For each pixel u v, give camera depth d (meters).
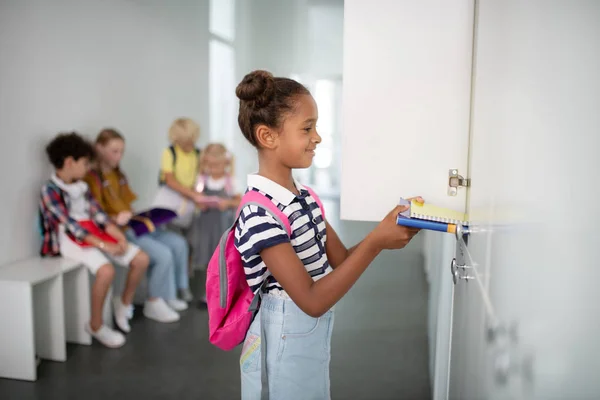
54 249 2.97
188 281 4.18
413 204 1.26
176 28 4.75
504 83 0.82
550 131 0.54
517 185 0.68
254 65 6.56
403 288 3.99
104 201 3.37
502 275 0.76
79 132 3.45
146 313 3.46
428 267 3.82
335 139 8.32
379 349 2.90
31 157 3.01
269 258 1.09
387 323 3.29
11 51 2.84
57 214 2.93
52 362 2.78
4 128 2.80
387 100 1.51
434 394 2.18
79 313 3.03
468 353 1.12
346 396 2.36
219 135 5.74
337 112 8.09
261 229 1.09
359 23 1.50
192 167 3.85
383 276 4.30
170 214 3.51
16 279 2.54
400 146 1.52
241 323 1.23
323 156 8.43
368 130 1.53
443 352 1.93
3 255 2.83
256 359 1.22
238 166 6.18
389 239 1.07
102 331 3.00
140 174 4.27
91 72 3.57
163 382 2.56
